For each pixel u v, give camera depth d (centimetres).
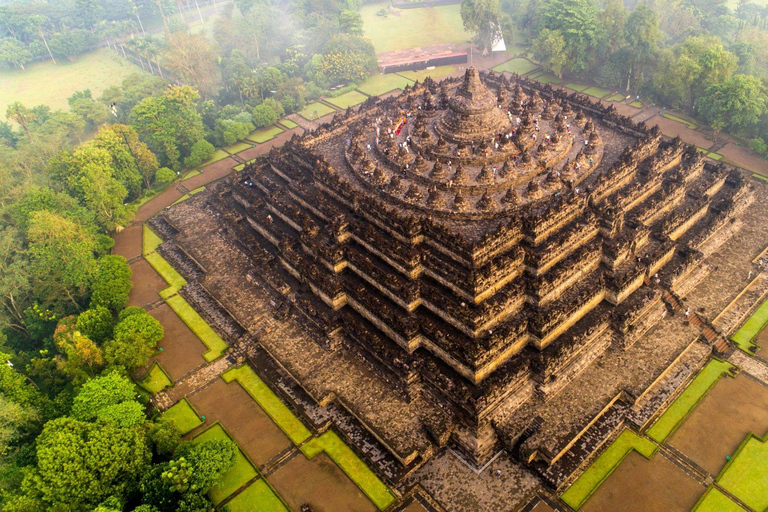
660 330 6831
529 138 8675
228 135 12275
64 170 9562
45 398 6469
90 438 5447
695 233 7994
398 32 18875
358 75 15038
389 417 6100
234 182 9706
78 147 10281
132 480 5572
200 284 8400
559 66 13475
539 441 5675
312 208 8538
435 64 15975
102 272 8225
